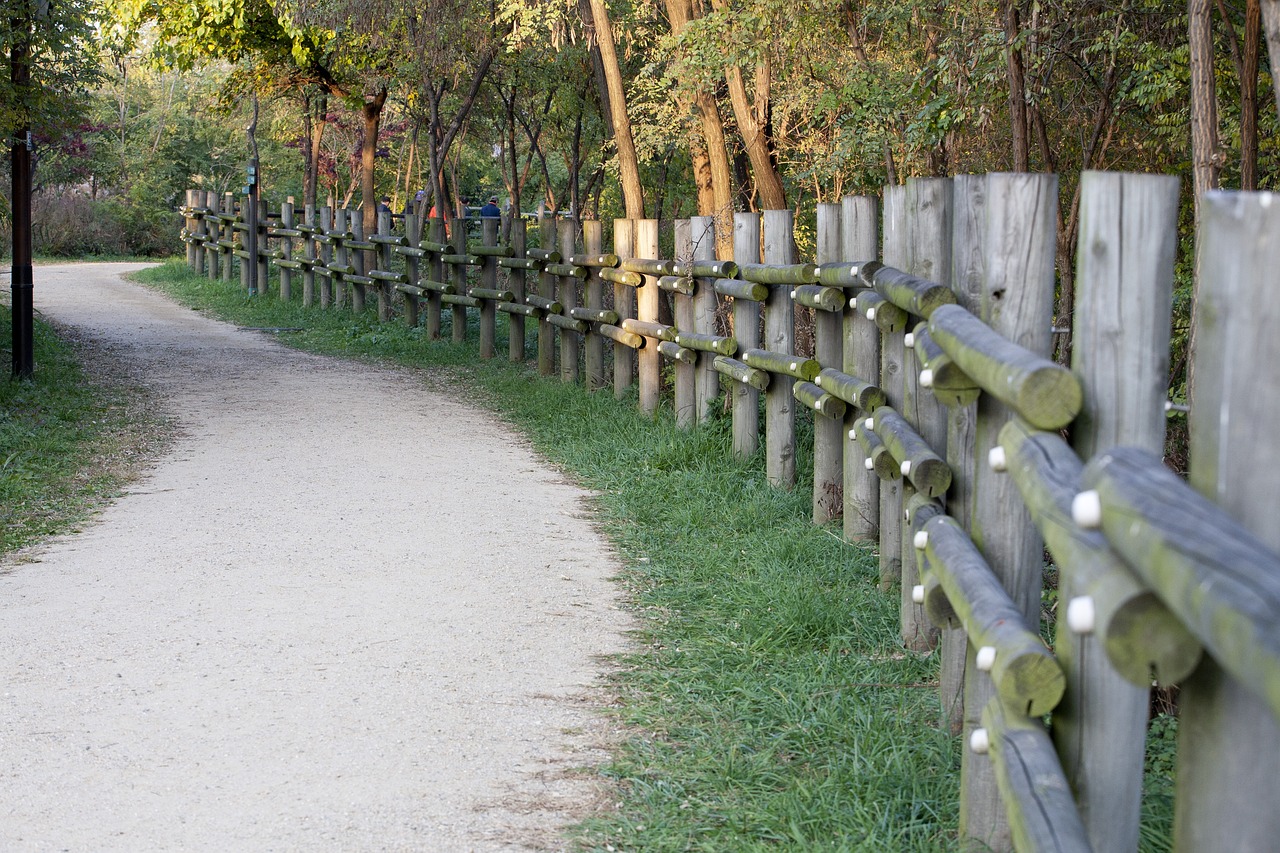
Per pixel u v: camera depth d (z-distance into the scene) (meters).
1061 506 2.13
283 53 21.69
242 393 12.70
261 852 3.39
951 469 4.50
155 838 3.47
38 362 13.81
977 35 8.33
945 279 4.98
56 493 8.04
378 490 8.34
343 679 4.80
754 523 7.54
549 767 4.02
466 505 7.98
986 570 3.26
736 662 5.10
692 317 10.16
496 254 15.53
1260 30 6.91
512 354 15.40
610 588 6.23
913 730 4.30
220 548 6.75
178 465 9.06
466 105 21.09
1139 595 1.79
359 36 19.22
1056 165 9.84
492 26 18.23
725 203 11.47
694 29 10.15
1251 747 1.78
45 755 4.03
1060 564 2.15
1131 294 2.44
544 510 7.94
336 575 6.29
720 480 8.55
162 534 7.04
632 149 12.84
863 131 10.21
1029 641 2.62
